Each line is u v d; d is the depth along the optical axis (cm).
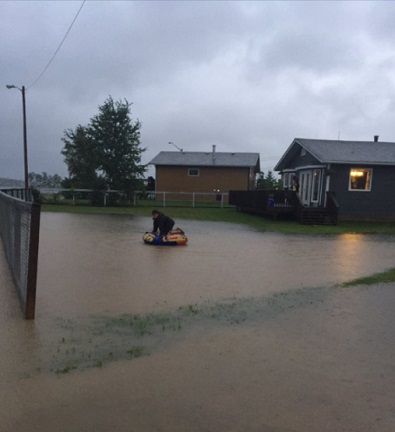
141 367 384
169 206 2936
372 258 1046
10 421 293
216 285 715
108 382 353
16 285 653
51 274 763
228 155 3969
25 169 3078
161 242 1165
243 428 294
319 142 2373
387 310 586
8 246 884
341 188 2073
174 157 3853
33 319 508
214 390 345
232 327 501
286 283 745
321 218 1947
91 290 656
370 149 2261
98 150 2925
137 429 289
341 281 770
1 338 443
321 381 367
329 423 303
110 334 465
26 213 544
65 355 405
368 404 331
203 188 3694
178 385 352
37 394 330
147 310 560
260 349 436
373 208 2092
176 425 295
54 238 1252
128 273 790
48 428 287
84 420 297
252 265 909
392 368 398
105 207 2773
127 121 2955
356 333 491
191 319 526
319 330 499
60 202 2941
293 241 1349
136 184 2964
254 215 2347
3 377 356
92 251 1030
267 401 330
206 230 1631
